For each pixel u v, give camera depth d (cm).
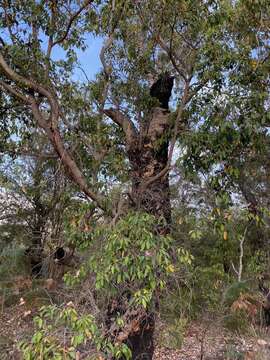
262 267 871
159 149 602
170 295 459
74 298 414
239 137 462
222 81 493
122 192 524
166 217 515
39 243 916
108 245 393
